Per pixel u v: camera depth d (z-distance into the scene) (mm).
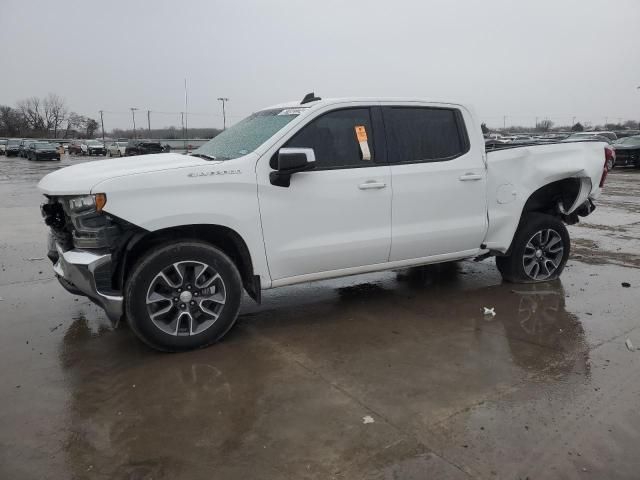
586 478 2584
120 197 3705
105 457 2805
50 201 4266
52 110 115438
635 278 6066
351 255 4582
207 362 3955
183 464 2736
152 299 3943
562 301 5254
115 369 3861
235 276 4168
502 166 5254
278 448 2859
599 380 3574
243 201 4074
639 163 24672
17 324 4828
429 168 4820
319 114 4422
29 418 3201
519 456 2758
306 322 4789
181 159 4488
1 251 7934
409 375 3688
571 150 5664
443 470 2656
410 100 4855
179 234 4102
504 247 5414
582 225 9820
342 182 4430
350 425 3064
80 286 3963
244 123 5102
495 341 4270
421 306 5184
